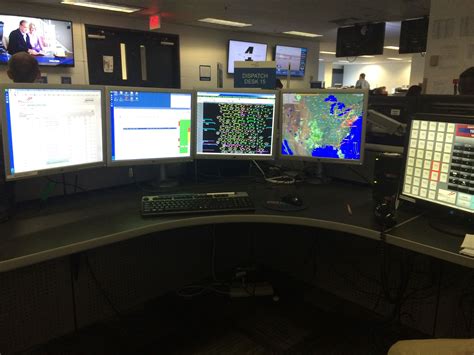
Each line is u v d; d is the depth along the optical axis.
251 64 2.48
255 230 2.79
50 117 1.59
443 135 1.43
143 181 2.13
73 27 6.35
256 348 1.94
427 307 1.97
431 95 1.86
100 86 1.74
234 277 2.56
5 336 1.79
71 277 1.97
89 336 2.00
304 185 2.14
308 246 2.53
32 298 1.85
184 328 2.09
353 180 2.21
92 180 1.95
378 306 2.21
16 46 5.65
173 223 1.54
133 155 1.91
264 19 7.27
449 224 1.47
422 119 1.49
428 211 1.63
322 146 2.09
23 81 1.79
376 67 17.05
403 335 2.03
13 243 1.28
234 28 8.48
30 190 1.75
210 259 2.60
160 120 1.95
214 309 2.28
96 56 6.72
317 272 2.50
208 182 2.16
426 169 1.50
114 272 2.14
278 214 1.63
